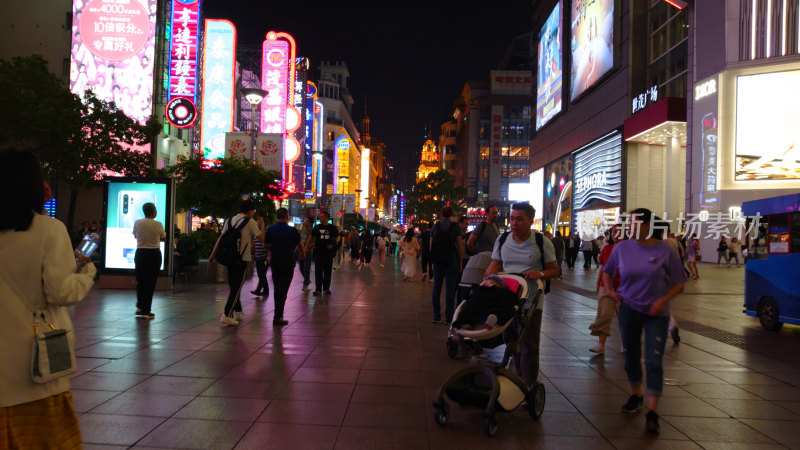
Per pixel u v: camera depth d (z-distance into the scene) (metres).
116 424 4.09
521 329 4.51
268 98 35.97
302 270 14.22
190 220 39.12
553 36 61.94
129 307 9.99
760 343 8.34
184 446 3.71
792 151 30.91
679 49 37.94
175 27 31.45
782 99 31.11
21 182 2.35
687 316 11.16
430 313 10.43
